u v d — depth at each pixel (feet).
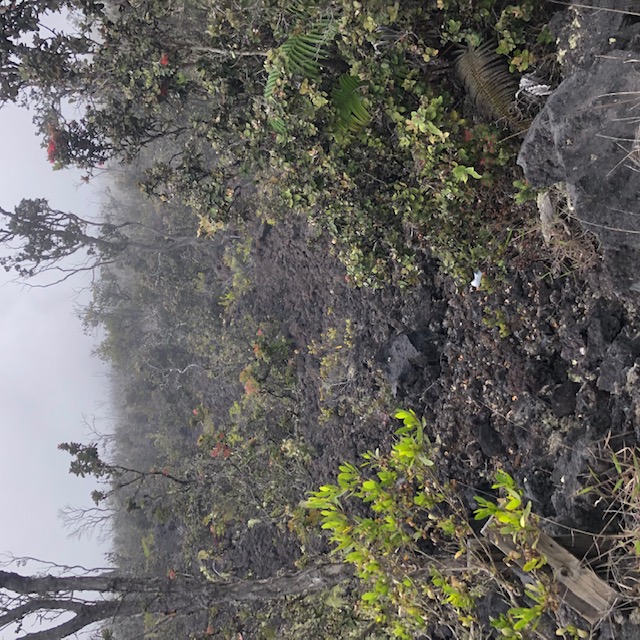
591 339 11.85
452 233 13.67
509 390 13.94
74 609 15.74
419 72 12.55
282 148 12.94
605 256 9.24
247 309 29.55
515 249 13.67
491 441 14.34
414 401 17.28
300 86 11.84
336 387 21.80
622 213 8.41
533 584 9.08
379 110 13.02
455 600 9.16
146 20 13.48
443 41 11.69
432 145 12.02
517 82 11.82
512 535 8.81
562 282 12.87
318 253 23.07
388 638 16.11
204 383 35.60
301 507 21.16
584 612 8.70
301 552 23.32
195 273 34.83
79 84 16.24
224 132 14.05
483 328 14.87
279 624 21.52
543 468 12.61
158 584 16.07
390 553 9.71
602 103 8.33
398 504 10.22
